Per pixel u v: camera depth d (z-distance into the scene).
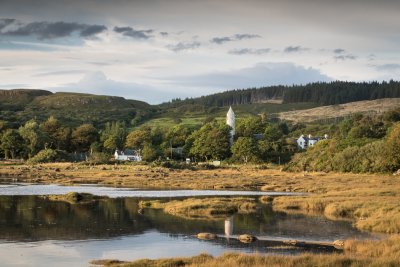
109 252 44.38
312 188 101.56
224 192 99.88
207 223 59.62
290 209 72.12
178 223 59.50
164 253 43.97
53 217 63.47
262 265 34.91
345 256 37.34
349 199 75.81
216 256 41.72
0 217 62.91
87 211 69.12
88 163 195.62
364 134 197.62
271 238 50.50
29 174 144.50
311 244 47.38
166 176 140.88
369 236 51.22
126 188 108.38
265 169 179.12
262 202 79.88
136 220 61.62
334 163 151.00
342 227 56.72
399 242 44.03
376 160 138.50
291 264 35.25
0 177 135.25
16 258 41.69
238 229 55.62
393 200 72.94
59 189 102.94
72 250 44.91
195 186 113.19
